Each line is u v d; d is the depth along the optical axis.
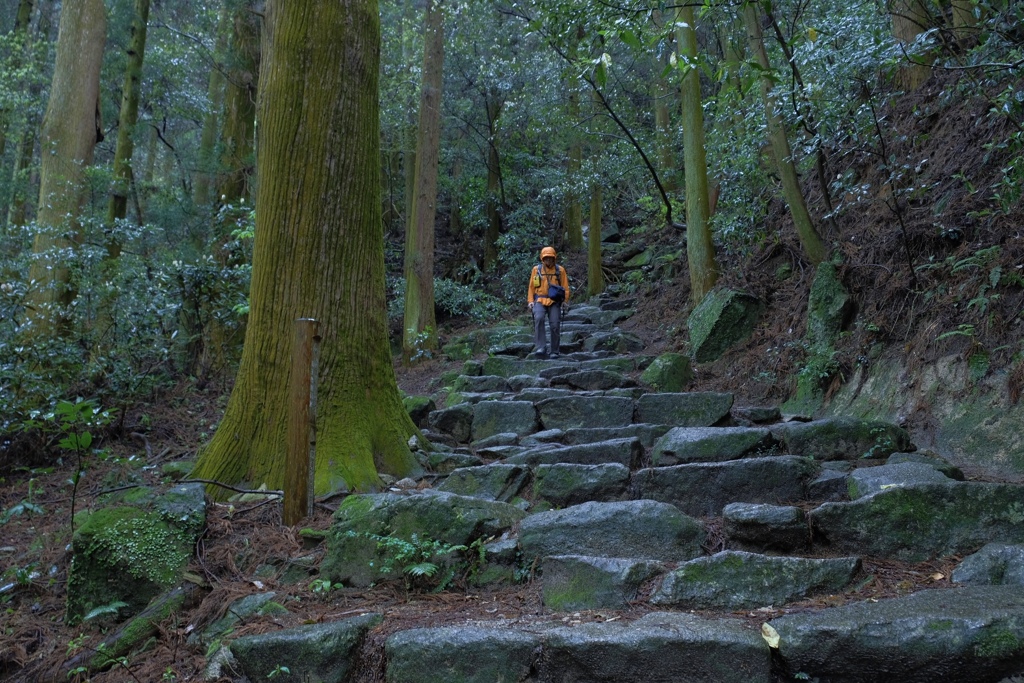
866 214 7.67
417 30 15.88
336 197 5.27
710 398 6.35
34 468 6.60
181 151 18.23
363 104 5.44
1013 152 5.56
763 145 11.04
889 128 8.12
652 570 3.33
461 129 17.73
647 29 6.48
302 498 4.30
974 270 5.62
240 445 4.98
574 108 14.42
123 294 8.62
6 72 15.10
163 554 3.91
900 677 2.56
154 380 8.38
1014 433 4.62
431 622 3.24
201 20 17.55
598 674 2.72
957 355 5.40
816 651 2.62
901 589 3.08
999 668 2.49
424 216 12.50
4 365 7.05
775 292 8.91
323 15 5.29
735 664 2.63
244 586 3.79
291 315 5.10
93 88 9.85
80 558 3.90
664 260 13.46
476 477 4.81
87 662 3.52
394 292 15.69
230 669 3.19
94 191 11.02
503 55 15.62
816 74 7.48
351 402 5.15
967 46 7.08
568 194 15.70
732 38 10.02
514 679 2.82
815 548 3.55
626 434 5.74
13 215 15.65
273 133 5.27
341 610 3.51
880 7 6.73
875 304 6.65
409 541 3.77
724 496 4.24
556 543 3.72
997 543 3.22
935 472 3.91
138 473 6.18
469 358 11.73
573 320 12.84
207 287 9.26
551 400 6.67
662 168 15.32
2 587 4.42
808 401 6.84
